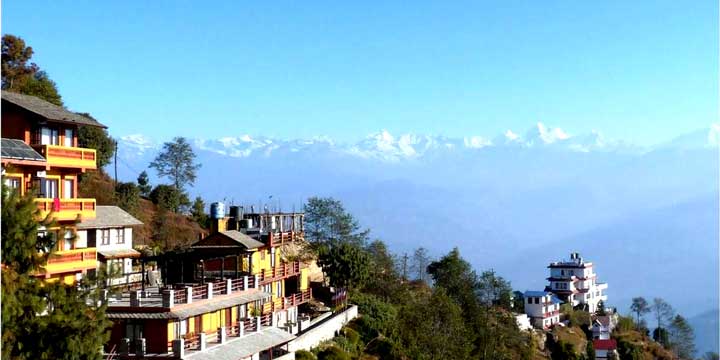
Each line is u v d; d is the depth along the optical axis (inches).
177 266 2810.0
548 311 6811.0
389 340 3560.5
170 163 5123.0
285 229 4603.8
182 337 2287.2
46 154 2308.1
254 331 2664.9
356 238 4687.5
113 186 4308.6
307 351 2974.9
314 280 4099.4
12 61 4060.0
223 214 3757.4
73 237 1614.2
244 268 3191.4
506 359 4367.6
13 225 1337.4
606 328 7199.8
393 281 4471.0
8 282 1263.5
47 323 1325.0
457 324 3688.5
